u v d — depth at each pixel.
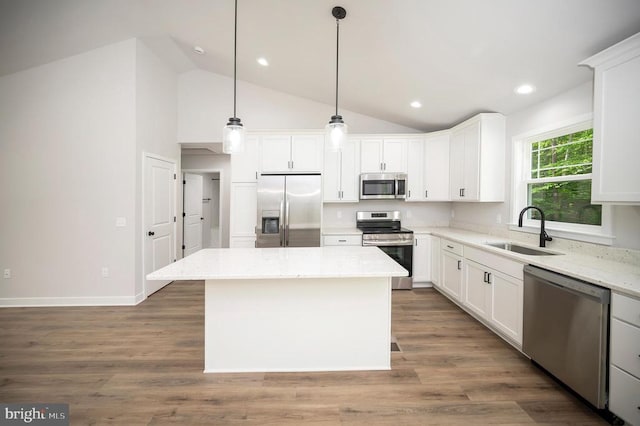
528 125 3.02
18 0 2.65
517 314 2.30
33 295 3.42
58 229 3.41
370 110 4.39
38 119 3.37
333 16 2.42
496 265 2.57
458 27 2.16
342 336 2.15
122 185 3.43
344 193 4.30
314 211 3.98
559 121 2.65
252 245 4.20
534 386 1.96
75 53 3.35
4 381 1.99
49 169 3.38
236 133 2.19
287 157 4.20
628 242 2.05
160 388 1.94
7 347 2.46
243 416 1.69
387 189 4.21
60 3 2.73
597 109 1.88
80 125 3.39
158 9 2.93
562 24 1.89
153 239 3.84
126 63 3.42
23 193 3.38
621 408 1.54
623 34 1.83
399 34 2.43
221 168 6.18
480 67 2.58
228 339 2.13
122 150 3.43
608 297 1.60
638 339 1.46
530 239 2.92
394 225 4.62
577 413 1.71
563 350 1.84
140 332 2.74
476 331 2.78
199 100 4.54
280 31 2.87
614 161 1.79
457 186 3.89
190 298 3.71
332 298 2.14
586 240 2.34
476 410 1.74
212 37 3.34
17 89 3.34
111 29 3.18
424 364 2.22
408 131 4.71
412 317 3.11
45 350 2.40
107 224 3.43
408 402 1.81
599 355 1.61
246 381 2.02
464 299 3.15
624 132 1.73
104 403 1.79
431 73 2.91
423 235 4.09
